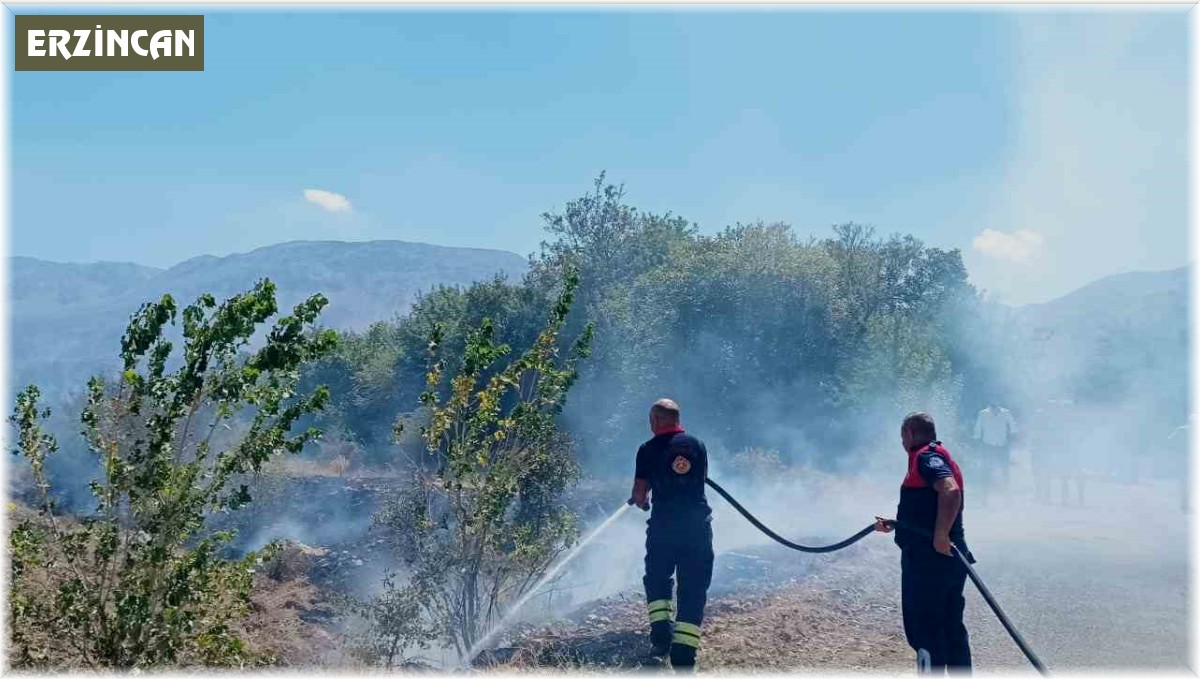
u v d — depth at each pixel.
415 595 7.94
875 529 6.36
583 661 6.77
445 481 8.05
